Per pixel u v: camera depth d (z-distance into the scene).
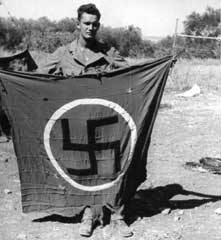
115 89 3.00
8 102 3.01
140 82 3.01
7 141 5.18
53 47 16.19
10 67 4.79
